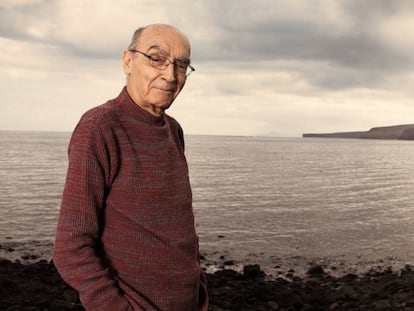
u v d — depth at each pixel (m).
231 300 9.00
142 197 2.21
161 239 2.24
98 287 2.05
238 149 163.88
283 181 46.62
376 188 42.25
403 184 47.00
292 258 14.78
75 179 2.11
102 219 2.20
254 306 8.68
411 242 17.81
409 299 8.76
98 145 2.13
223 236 18.22
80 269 2.06
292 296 8.87
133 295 2.17
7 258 13.80
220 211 25.50
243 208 26.91
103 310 2.08
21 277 10.38
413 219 24.02
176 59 2.29
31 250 14.96
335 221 22.88
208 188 38.38
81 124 2.18
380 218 24.25
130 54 2.34
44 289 9.20
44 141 199.00
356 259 14.88
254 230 19.72
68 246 2.07
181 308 2.32
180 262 2.31
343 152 152.75
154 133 2.31
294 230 19.94
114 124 2.20
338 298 9.41
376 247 16.80
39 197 29.56
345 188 41.44
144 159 2.24
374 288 10.29
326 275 12.57
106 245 2.20
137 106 2.29
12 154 90.69
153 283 2.22
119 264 2.19
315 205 29.08
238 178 48.91
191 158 93.69
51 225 19.75
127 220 2.20
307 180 48.75
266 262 14.13
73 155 2.14
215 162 80.75
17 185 36.78
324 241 17.69
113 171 2.18
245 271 11.63
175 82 2.32
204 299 2.62
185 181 2.41
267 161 88.06
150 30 2.29
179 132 2.65
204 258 14.45
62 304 7.90
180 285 2.30
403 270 12.66
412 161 100.94
